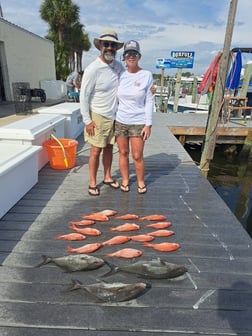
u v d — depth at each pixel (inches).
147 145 240.4
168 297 68.6
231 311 64.9
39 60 795.4
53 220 106.2
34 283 72.2
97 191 130.1
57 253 85.6
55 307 64.7
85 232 97.3
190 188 142.3
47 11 1003.9
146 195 131.9
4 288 70.1
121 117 117.6
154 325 60.8
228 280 75.0
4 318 61.5
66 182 144.4
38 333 58.2
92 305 65.6
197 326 60.9
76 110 232.8
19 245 89.3
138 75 111.6
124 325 60.6
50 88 772.0
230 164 329.1
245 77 391.9
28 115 413.7
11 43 606.2
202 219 110.0
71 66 1218.0
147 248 89.7
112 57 109.0
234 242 93.9
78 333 58.5
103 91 113.6
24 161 121.6
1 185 104.2
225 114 343.0
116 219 108.5
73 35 1068.5
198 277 75.9
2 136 134.4
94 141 119.6
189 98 644.7
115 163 179.3
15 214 109.9
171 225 104.7
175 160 194.7
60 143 157.6
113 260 83.2
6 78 595.2
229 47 195.8
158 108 637.3
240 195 250.2
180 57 462.6
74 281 72.8
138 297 68.3
